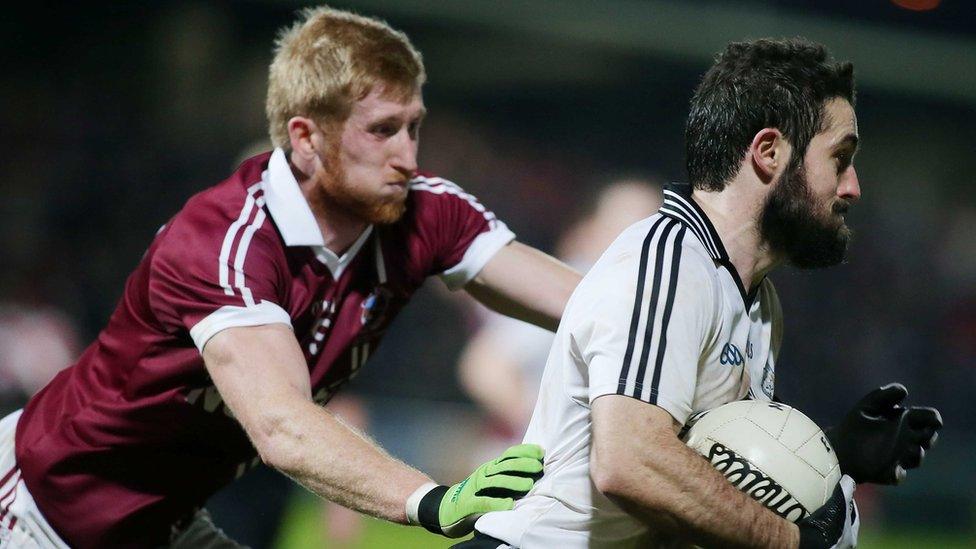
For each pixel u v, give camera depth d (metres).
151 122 51.00
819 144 9.28
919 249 56.59
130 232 47.72
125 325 11.81
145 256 11.66
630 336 8.59
